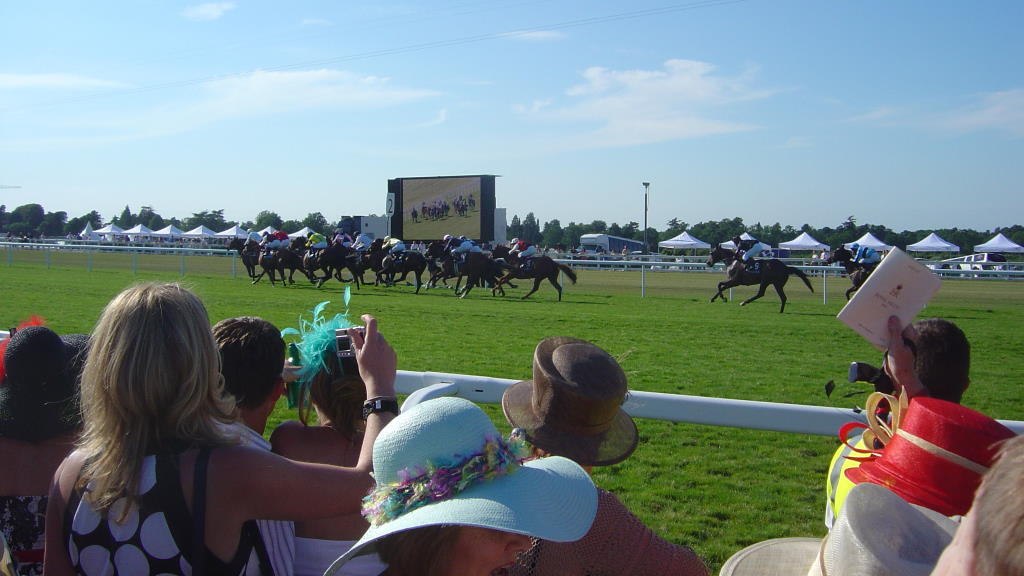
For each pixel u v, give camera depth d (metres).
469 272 19.42
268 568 1.68
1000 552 0.84
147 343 1.52
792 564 1.83
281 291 19.39
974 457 1.50
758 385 7.75
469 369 8.40
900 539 1.36
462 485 1.29
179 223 109.69
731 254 18.75
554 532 1.30
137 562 1.52
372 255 23.02
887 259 1.97
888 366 2.03
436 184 39.03
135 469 1.50
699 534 3.79
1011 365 9.38
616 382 1.75
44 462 2.05
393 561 1.39
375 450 1.36
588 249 62.41
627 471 4.84
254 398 1.93
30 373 2.00
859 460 1.76
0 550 1.78
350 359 2.02
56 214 104.31
